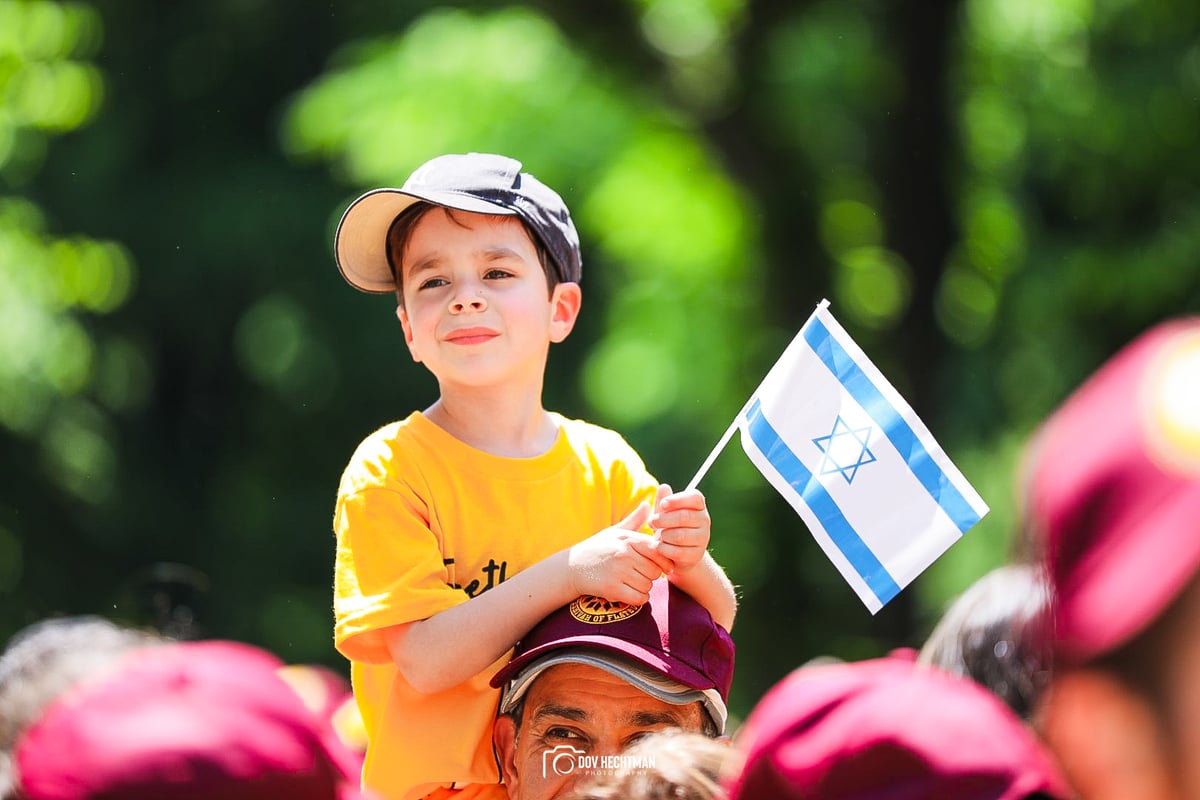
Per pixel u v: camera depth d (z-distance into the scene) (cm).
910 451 771
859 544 768
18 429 3550
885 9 3019
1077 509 347
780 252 3378
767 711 494
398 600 750
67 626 674
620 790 608
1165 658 337
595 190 3556
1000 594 586
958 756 461
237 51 4316
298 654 4056
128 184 4172
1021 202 3462
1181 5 3303
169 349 4316
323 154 4066
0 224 3494
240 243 4112
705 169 3719
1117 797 342
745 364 3688
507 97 3494
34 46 3428
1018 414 3334
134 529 4053
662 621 732
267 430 4338
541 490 804
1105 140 3319
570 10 3338
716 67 3325
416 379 4247
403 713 773
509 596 734
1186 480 339
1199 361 346
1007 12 3344
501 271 802
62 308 3525
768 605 3644
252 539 4222
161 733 455
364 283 853
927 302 3009
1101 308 3338
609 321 4219
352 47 3997
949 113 3039
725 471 3781
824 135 3334
